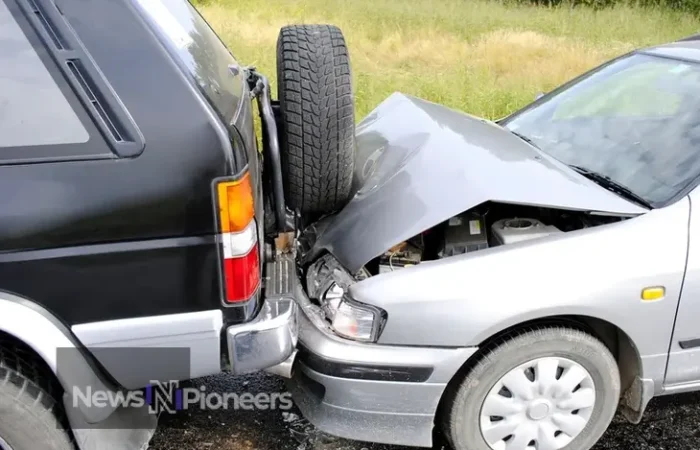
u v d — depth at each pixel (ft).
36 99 6.18
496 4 52.60
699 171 9.06
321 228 9.94
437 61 34.65
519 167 9.36
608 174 9.91
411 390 8.10
